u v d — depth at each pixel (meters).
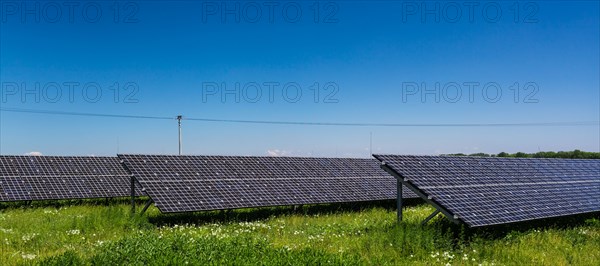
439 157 23.14
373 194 29.66
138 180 23.06
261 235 18.81
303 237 18.50
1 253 14.99
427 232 16.80
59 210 27.19
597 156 58.66
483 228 19.09
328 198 27.22
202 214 24.28
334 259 12.94
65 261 12.63
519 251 15.57
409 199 32.50
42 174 32.12
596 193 25.55
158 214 24.25
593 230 20.73
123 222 20.34
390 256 14.92
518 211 19.31
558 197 22.75
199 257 12.79
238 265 12.04
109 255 13.01
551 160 29.81
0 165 31.62
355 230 19.56
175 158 26.50
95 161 36.38
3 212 26.69
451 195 18.91
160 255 12.91
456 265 14.06
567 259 15.03
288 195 26.23
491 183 21.94
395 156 21.03
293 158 32.53
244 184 26.09
